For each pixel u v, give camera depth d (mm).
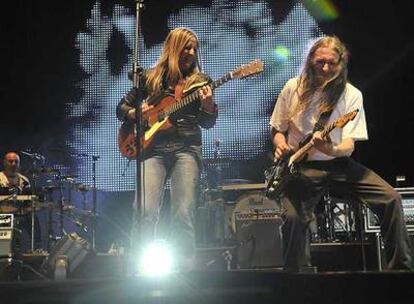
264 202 7430
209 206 7609
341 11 9242
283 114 4531
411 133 8992
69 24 9656
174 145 4789
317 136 4125
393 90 9094
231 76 4938
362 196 4258
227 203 7738
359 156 8984
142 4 4906
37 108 9617
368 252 6402
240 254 7008
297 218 4227
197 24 9406
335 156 4227
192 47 4965
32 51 9719
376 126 9047
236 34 9344
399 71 9094
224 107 9203
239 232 7086
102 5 9602
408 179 8930
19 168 9203
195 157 4793
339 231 7605
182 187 4664
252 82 9227
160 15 9445
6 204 8016
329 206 7402
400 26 9125
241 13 9359
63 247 6102
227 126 9172
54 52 9633
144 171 4730
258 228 7047
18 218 8180
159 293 2787
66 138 9508
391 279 2854
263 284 2791
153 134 4801
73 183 8594
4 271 6137
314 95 4395
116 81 9516
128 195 9258
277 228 7039
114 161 9375
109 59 9539
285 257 4258
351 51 9195
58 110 9578
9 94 9742
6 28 9750
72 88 9578
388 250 4172
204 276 2799
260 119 9164
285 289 2807
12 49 9758
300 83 4453
